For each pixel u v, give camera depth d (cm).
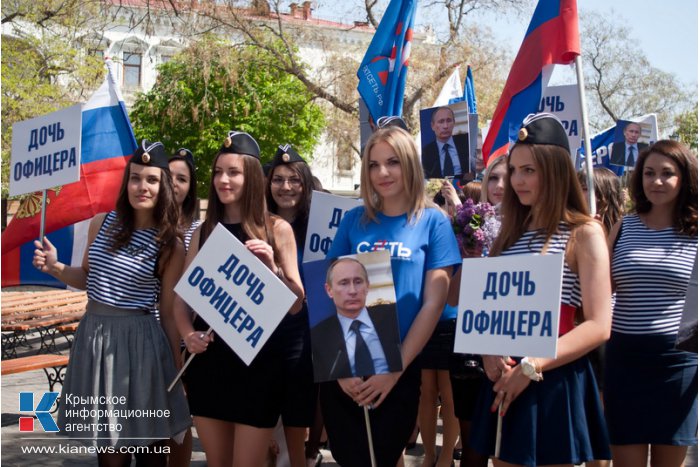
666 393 386
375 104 581
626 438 394
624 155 827
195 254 415
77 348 419
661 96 2870
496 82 2300
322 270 348
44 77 2162
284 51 2469
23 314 966
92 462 558
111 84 586
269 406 402
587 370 329
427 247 367
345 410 364
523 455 316
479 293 323
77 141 455
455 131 554
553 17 503
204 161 2484
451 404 531
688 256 395
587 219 326
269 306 371
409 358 345
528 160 332
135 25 1800
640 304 395
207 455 411
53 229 580
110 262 420
